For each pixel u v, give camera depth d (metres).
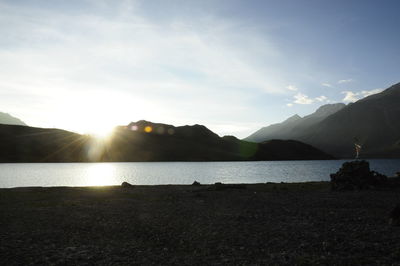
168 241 15.53
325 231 17.22
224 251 13.86
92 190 39.53
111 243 15.23
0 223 19.75
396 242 14.86
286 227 18.30
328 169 164.00
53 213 23.19
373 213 22.47
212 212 23.34
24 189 40.94
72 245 14.88
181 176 111.12
